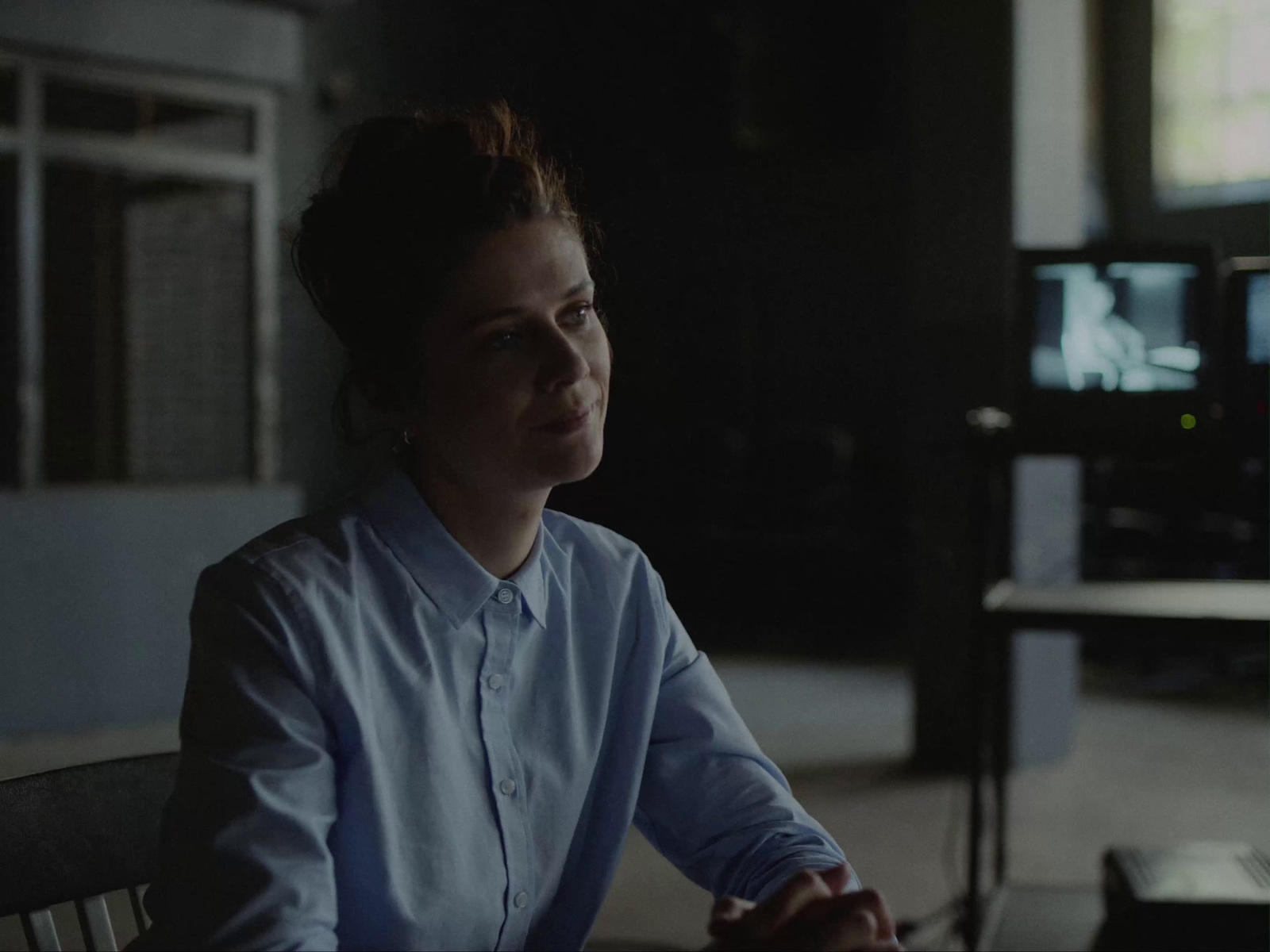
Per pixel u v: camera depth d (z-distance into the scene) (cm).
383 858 82
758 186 838
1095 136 777
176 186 544
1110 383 264
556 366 83
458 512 88
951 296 448
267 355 569
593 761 94
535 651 92
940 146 450
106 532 513
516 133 88
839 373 814
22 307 498
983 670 254
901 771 445
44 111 502
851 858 354
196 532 538
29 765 455
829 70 798
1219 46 749
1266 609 233
